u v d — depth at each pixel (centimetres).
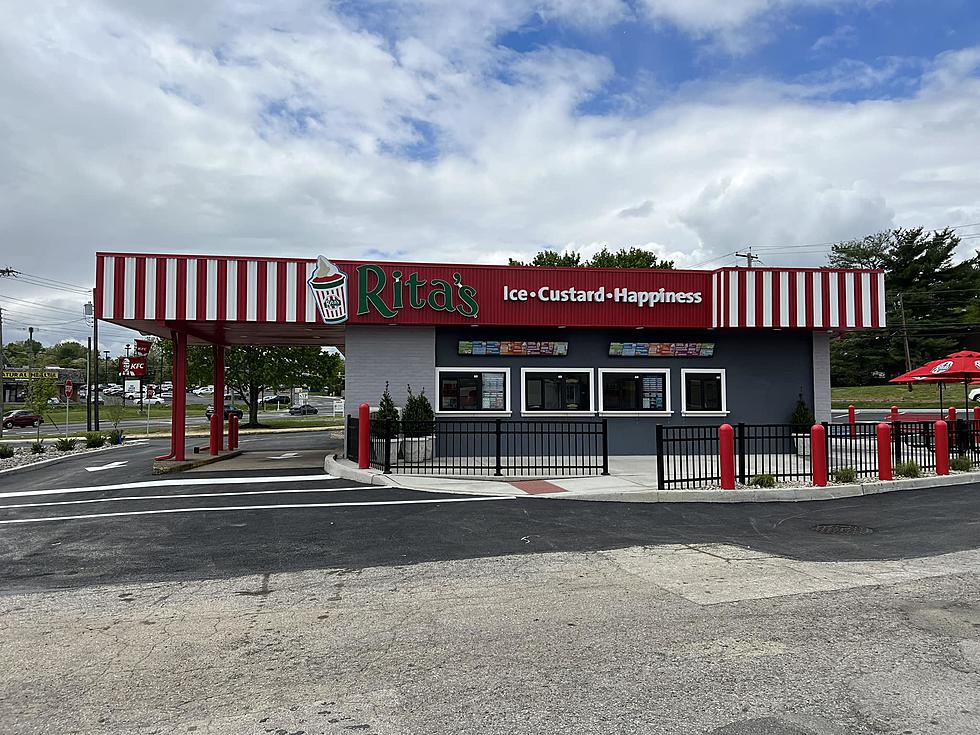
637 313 2017
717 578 751
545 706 444
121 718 438
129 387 6316
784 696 456
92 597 713
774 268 1988
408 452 1852
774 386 2125
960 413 3759
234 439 2530
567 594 694
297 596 704
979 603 655
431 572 789
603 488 1370
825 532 999
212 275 1836
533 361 2047
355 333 1980
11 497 1486
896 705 442
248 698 464
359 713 439
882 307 2012
